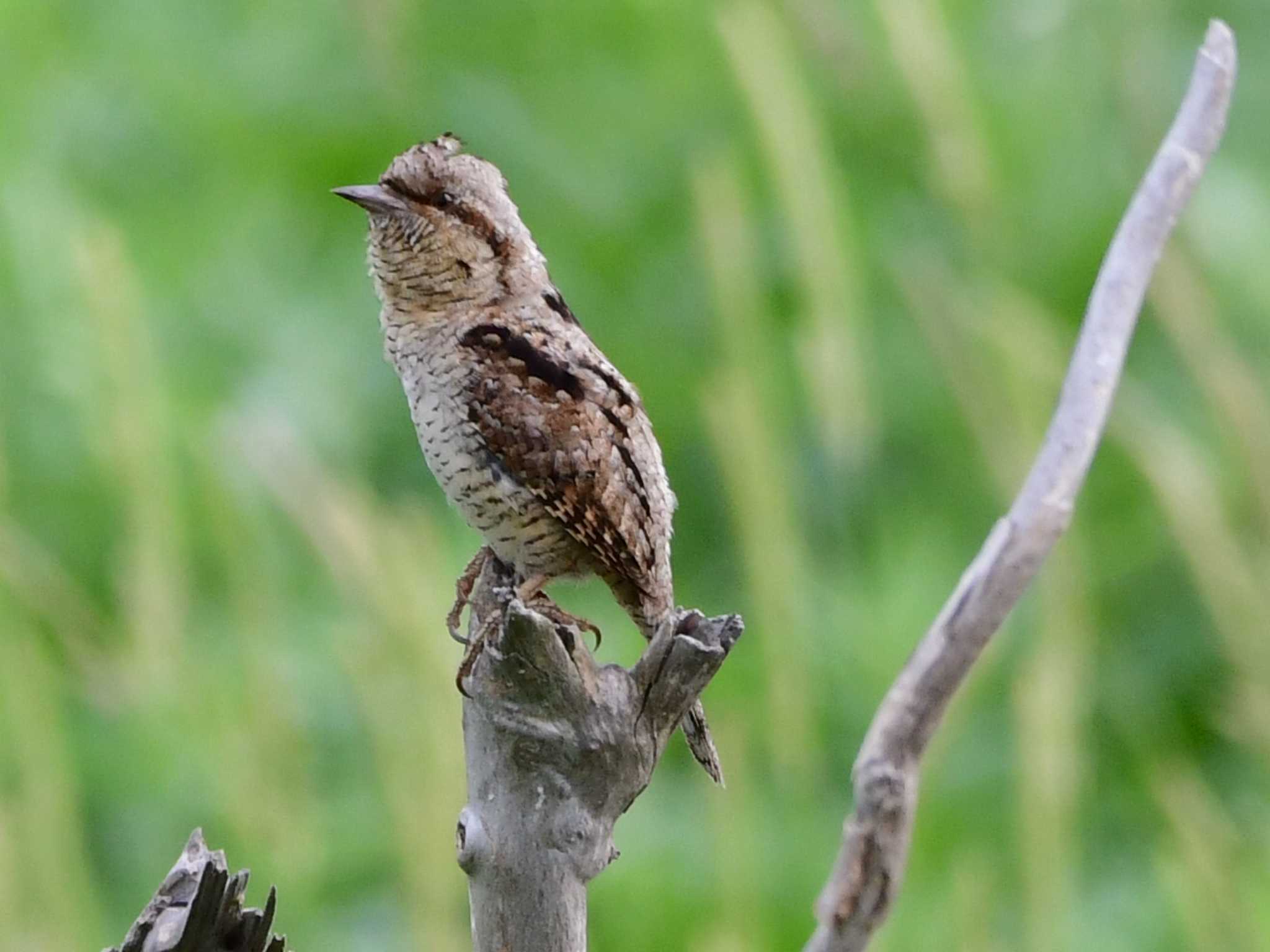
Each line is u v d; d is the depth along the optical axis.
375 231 8.60
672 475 13.23
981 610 4.49
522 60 14.95
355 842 10.23
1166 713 11.87
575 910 5.95
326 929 9.79
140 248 13.73
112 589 11.59
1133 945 10.33
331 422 12.91
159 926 5.54
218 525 10.52
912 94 12.36
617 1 15.00
